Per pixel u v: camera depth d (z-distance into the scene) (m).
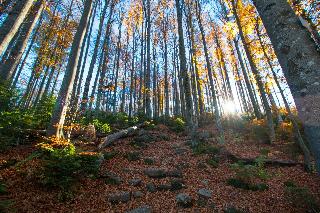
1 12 10.03
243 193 8.19
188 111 13.51
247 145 13.90
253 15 14.82
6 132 8.89
